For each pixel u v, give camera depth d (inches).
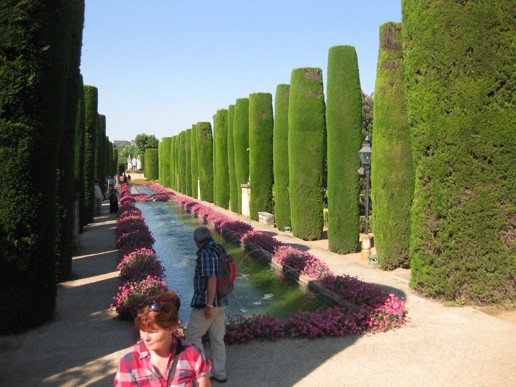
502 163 308.5
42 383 203.2
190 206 1209.4
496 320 283.6
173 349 104.6
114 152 2903.5
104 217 997.2
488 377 205.5
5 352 241.6
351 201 549.3
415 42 327.0
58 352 240.1
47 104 281.3
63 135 402.3
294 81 665.6
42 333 271.0
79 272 444.8
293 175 673.6
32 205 276.7
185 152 1774.1
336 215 551.5
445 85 313.7
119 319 294.4
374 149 454.0
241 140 1019.3
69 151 411.2
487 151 308.2
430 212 328.5
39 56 272.5
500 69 304.0
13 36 264.4
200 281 197.8
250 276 464.8
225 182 1189.7
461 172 312.5
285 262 461.4
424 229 332.2
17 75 266.1
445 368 216.1
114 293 362.9
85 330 275.4
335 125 551.2
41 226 282.0
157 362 102.4
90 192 864.3
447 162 316.2
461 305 314.7
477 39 304.7
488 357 227.6
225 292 199.2
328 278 367.6
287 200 759.1
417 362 223.6
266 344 251.4
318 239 668.1
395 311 276.8
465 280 317.4
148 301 103.1
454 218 316.5
